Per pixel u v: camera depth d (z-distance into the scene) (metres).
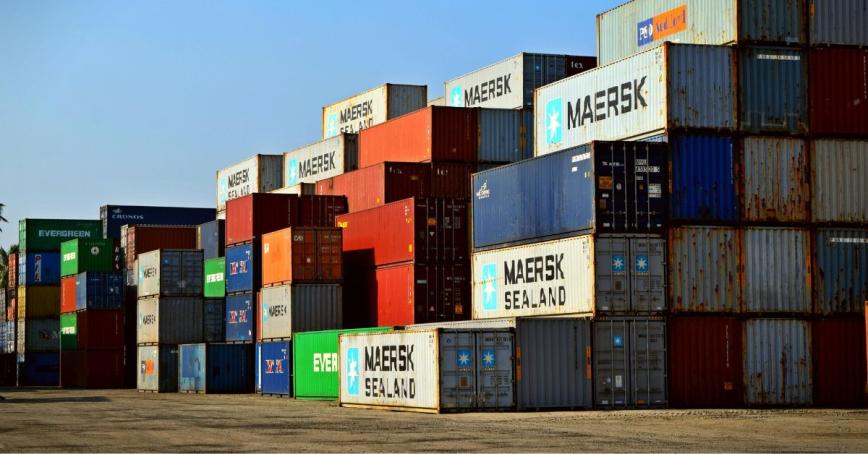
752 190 47.38
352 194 71.44
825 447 30.77
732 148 47.28
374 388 49.84
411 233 60.44
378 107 84.31
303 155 85.31
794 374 47.16
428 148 66.81
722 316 46.88
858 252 48.19
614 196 46.34
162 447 32.38
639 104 48.34
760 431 35.59
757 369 46.91
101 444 33.56
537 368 45.53
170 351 77.88
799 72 48.03
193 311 78.62
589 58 72.31
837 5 48.47
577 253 46.97
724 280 46.97
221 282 76.75
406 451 30.30
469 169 67.12
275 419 43.53
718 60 47.31
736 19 47.50
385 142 71.88
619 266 46.22
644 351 46.25
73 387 91.75
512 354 45.44
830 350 47.56
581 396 45.78
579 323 45.94
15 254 106.00
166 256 78.38
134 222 107.69
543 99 54.84
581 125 51.94
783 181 47.69
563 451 29.86
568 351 45.84
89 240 92.75
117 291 89.06
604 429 36.50
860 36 48.62
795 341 47.31
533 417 42.12
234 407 53.41
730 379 46.69
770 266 47.34
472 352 45.12
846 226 48.09
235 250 74.00
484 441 32.75
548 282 48.94
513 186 52.09
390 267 62.47
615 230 46.28
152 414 48.22
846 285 47.97
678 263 46.66
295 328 64.62
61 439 35.41
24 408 54.84
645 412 44.09
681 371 46.47
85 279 88.62
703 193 46.97
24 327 101.62
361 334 51.03
